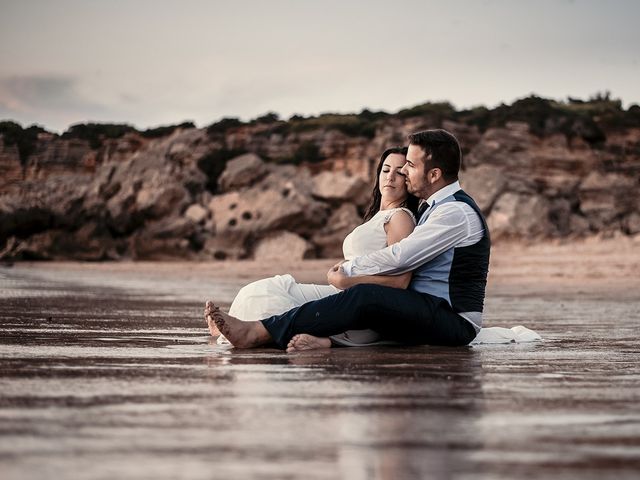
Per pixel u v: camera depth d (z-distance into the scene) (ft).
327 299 14.62
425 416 7.77
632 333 19.42
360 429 7.11
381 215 15.76
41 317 22.13
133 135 163.84
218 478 5.43
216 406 8.16
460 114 153.58
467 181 120.37
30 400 8.29
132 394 8.81
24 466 5.66
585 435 6.96
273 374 10.78
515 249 102.42
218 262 113.09
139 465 5.74
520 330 16.80
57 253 124.57
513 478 5.54
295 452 6.23
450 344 15.08
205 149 145.69
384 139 139.85
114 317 22.77
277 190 127.75
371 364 12.12
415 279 15.23
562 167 133.90
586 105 165.78
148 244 120.47
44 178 162.81
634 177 138.00
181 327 19.31
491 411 8.08
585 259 85.81
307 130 156.46
